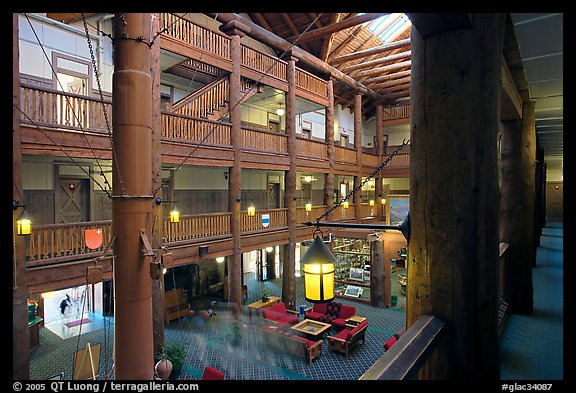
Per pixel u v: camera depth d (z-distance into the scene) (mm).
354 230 14484
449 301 2275
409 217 2562
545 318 4332
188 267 15086
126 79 3381
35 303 10828
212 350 9711
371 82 19078
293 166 13352
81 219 10922
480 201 2258
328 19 13859
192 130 9703
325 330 9984
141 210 3436
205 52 9938
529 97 4871
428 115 2383
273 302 12734
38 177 9930
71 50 9703
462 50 2256
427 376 2268
